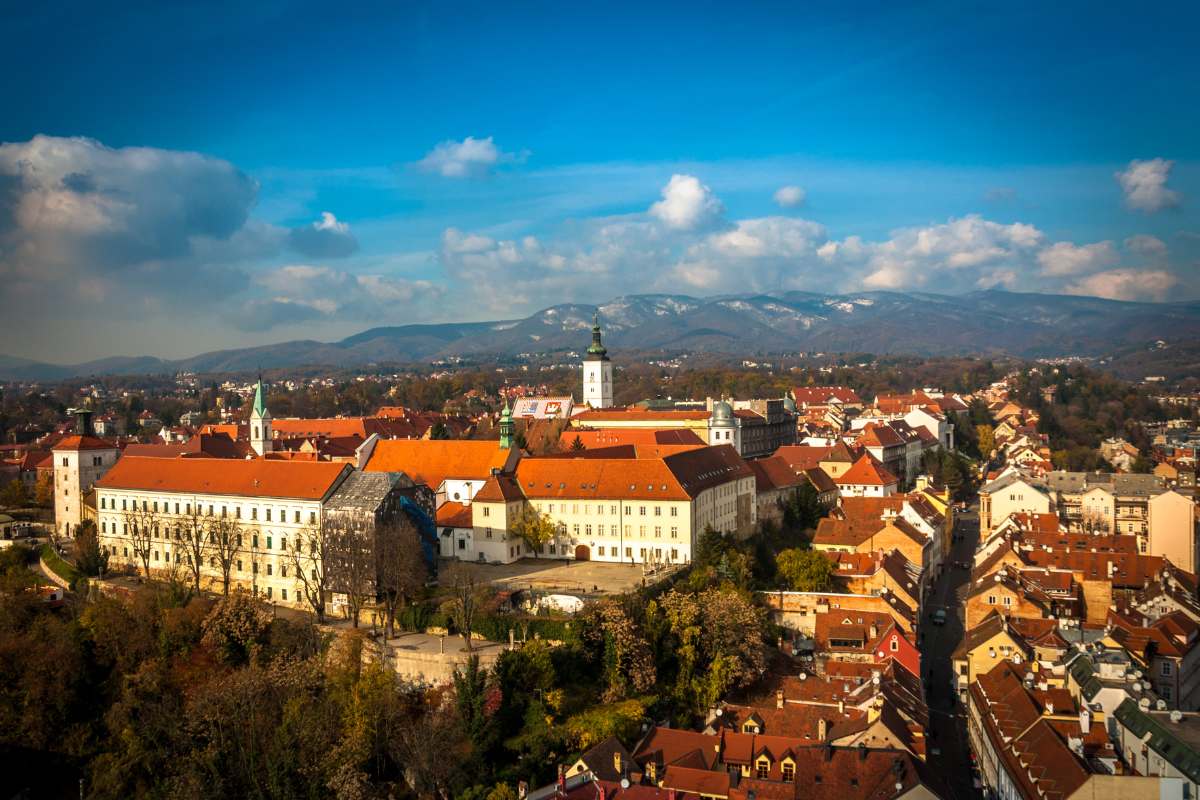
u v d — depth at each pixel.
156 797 137.25
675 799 112.62
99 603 185.62
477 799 127.19
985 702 147.62
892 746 125.75
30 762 160.62
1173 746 115.50
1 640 172.88
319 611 182.62
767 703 155.12
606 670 154.62
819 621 183.62
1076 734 128.75
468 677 141.88
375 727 144.75
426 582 186.75
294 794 133.00
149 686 164.88
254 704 147.00
